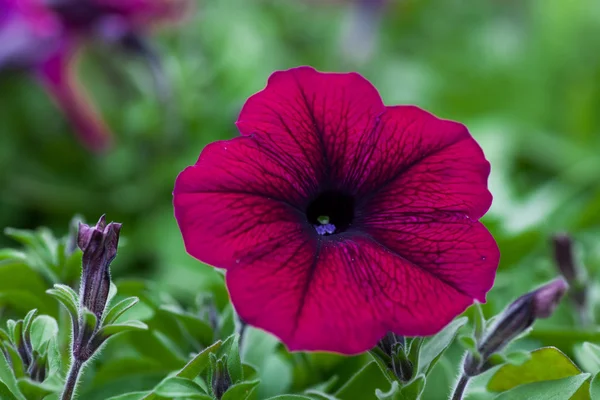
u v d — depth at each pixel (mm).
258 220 375
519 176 768
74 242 437
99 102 746
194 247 367
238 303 363
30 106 733
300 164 388
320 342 359
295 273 369
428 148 386
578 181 731
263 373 428
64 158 707
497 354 366
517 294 499
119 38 666
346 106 385
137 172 691
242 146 380
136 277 630
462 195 384
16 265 438
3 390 382
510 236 511
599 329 436
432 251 378
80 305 369
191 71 700
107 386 421
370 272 375
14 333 376
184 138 694
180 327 433
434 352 387
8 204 686
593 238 593
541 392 394
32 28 669
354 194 393
